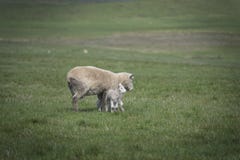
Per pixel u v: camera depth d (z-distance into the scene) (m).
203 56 84.56
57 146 17.86
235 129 21.20
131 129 21.11
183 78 46.84
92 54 79.50
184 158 16.58
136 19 166.12
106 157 16.61
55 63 59.50
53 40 109.38
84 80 24.66
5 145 17.94
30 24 147.25
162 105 28.20
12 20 157.75
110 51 88.81
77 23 153.88
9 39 106.62
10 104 27.69
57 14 178.00
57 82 40.38
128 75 26.17
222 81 43.91
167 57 81.06
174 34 121.31
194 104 28.86
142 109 26.56
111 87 25.44
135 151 17.42
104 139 19.12
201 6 191.25
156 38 114.94
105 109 25.81
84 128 21.12
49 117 23.69
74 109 25.17
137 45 102.81
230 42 106.44
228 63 72.75
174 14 178.25
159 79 45.44
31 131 20.33
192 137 19.78
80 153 17.06
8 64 56.03
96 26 145.50
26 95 32.16
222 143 18.77
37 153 17.14
